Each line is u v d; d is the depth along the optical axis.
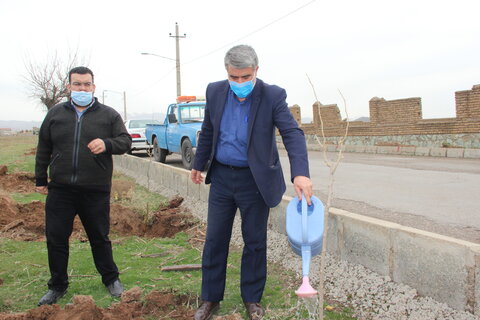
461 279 2.85
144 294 3.56
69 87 3.43
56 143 3.38
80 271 4.22
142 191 9.30
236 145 3.02
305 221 2.53
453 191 7.31
